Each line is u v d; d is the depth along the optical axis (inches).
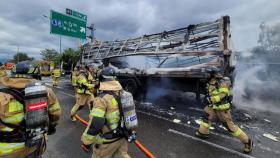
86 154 133.0
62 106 272.1
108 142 76.9
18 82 61.4
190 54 242.7
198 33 246.5
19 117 60.3
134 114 81.9
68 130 176.2
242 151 139.4
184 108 254.5
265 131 178.1
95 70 195.2
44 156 129.6
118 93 78.3
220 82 141.6
